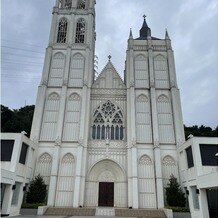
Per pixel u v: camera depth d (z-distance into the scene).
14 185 35.81
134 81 53.28
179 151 45.03
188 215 36.84
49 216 34.56
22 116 85.44
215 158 36.50
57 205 42.69
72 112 50.03
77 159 44.84
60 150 46.28
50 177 43.44
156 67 54.91
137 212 38.72
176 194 40.03
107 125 50.72
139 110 50.78
